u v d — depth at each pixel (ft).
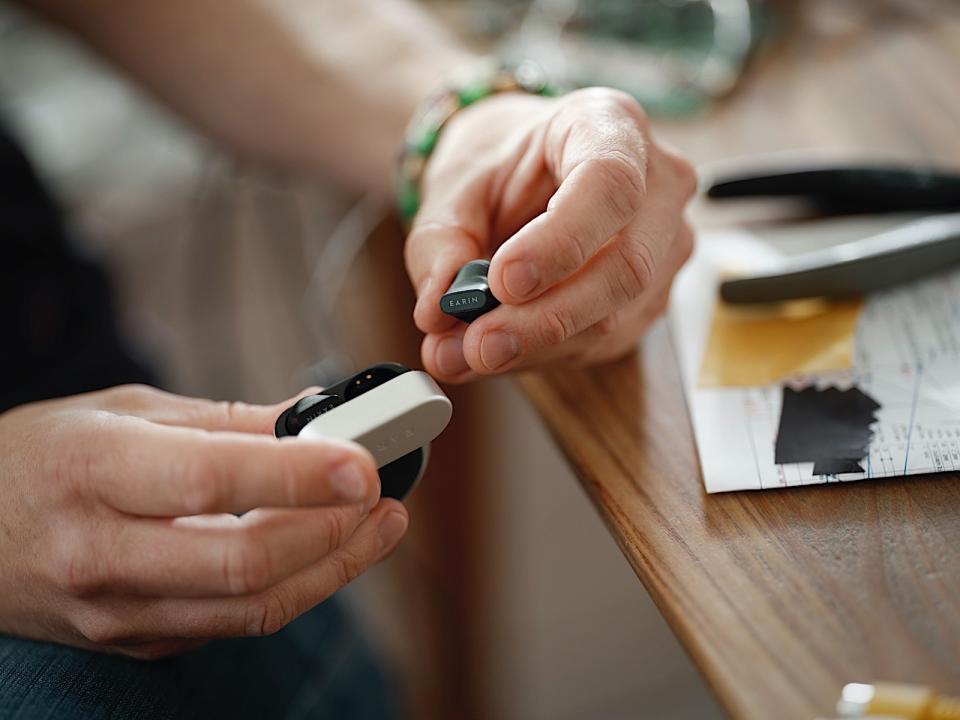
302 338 4.59
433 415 1.27
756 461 1.37
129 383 2.45
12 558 1.28
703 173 2.04
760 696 1.09
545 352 1.46
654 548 1.27
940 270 1.62
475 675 3.61
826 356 1.53
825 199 1.88
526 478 3.23
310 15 2.27
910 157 2.00
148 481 1.16
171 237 5.10
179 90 2.30
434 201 1.61
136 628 1.29
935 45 2.45
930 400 1.42
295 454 1.12
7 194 2.30
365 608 3.68
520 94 1.83
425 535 3.39
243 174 2.85
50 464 1.23
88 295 2.43
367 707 2.04
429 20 2.42
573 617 3.51
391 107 2.10
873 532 1.26
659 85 2.39
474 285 1.37
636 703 3.55
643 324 1.58
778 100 2.30
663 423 1.48
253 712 1.69
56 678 1.40
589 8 2.67
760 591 1.20
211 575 1.18
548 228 1.31
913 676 1.10
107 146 5.21
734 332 1.62
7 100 4.87
